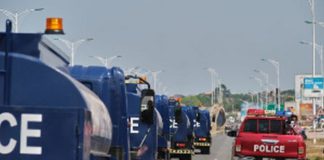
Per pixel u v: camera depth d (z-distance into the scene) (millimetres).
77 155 9938
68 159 9891
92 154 12344
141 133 23734
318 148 77812
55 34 13109
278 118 33469
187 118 51562
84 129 10016
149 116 21359
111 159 16469
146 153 24250
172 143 51188
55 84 10711
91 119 10875
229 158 61500
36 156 9859
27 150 9852
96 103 12789
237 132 34656
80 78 16219
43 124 9914
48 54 11422
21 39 10797
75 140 9945
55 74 10719
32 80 10648
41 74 10680
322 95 90438
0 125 9852
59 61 12133
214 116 133625
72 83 10773
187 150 51562
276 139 32312
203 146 68438
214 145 96125
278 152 32250
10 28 10812
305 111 152500
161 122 33531
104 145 13656
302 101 159375
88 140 10352
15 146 9844
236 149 32594
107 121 13727
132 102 23016
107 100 16438
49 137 9898
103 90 16406
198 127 68375
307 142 92750
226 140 115188
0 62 10633
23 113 9898
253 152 32344
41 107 9938
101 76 16391
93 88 16250
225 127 139375
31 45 10797
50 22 13133
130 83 23156
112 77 16578
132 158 23391
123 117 16922
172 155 51781
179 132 51406
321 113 116125
